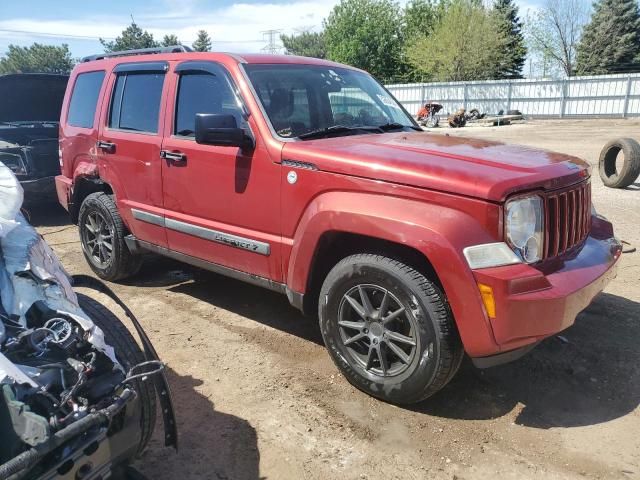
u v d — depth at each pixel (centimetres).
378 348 325
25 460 173
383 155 322
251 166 374
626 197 891
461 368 376
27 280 234
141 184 467
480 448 294
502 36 4697
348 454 291
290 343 416
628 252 556
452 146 356
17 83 835
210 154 398
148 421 250
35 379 201
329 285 341
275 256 371
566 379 359
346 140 371
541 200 303
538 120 3234
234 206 390
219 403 338
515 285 279
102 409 204
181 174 425
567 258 326
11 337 217
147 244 482
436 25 4641
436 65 4609
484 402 336
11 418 187
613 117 3194
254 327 444
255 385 357
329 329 348
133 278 562
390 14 5053
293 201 352
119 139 482
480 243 285
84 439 198
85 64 565
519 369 371
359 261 325
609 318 440
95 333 229
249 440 303
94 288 289
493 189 282
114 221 511
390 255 318
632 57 5288
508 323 281
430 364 304
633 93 3114
